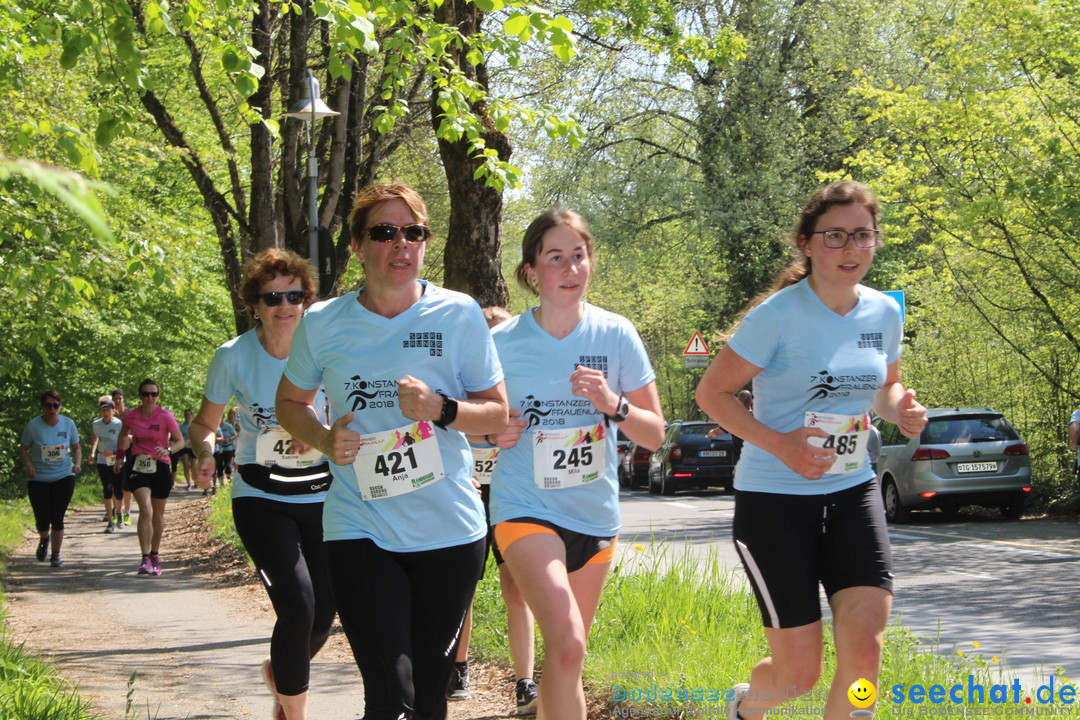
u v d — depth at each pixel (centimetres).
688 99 3991
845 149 3900
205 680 875
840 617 493
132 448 1669
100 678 878
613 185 4112
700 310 4466
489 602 1023
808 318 524
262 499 645
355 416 507
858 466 516
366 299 524
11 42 912
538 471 546
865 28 3834
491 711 757
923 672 694
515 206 3947
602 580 565
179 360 4097
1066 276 2336
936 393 2845
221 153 2002
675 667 743
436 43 1075
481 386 523
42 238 1073
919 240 3759
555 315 572
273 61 2031
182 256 1530
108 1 816
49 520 1803
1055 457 2467
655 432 562
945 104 2353
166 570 1731
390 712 461
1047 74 2277
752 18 3847
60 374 3719
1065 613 1109
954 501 2148
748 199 3922
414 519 494
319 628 660
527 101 2278
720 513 2633
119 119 883
